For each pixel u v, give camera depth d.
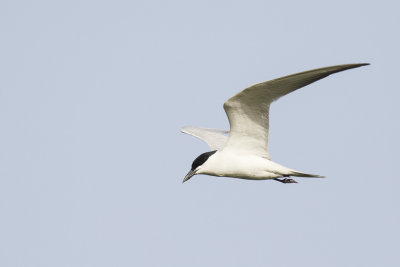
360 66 10.76
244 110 13.05
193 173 14.41
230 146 13.93
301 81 11.61
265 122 13.16
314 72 11.21
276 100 12.44
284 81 11.70
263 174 13.83
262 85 11.99
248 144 13.76
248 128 13.50
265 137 13.53
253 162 13.73
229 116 13.31
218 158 14.00
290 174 13.72
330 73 11.12
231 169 13.91
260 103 12.70
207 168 14.18
